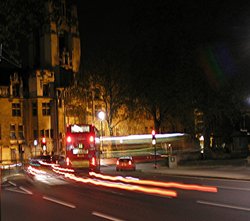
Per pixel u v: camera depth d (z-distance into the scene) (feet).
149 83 173.06
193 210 48.16
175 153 198.59
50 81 264.93
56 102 263.08
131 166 152.97
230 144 191.11
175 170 139.64
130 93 214.69
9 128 251.80
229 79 146.51
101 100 233.55
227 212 45.88
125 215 45.47
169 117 194.18
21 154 224.12
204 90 152.35
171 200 59.36
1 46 47.11
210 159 165.68
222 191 70.28
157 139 233.55
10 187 94.94
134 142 245.86
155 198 62.69
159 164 182.09
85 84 232.73
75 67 295.28
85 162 136.87
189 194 67.05
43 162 190.39
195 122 171.63
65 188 86.89
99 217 44.62
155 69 166.81
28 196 72.59
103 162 211.00
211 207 50.47
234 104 151.64
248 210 47.14
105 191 77.00
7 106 252.83
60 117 262.88
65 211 50.83
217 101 151.64
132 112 220.64
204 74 150.10
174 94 159.84
